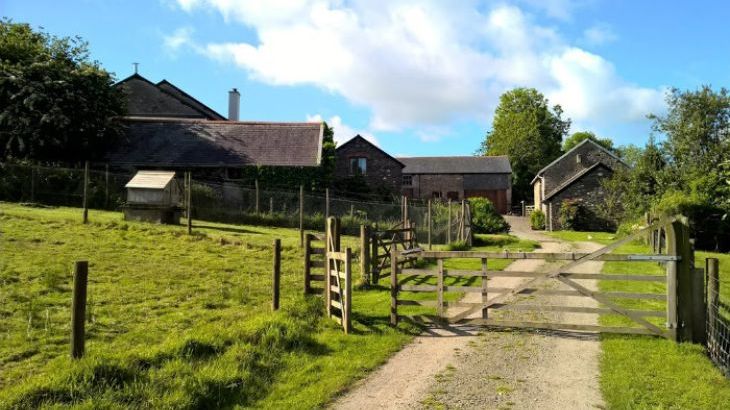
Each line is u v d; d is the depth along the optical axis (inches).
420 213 1056.2
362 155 1866.4
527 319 400.5
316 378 271.3
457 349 326.0
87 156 1137.4
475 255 377.4
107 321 323.6
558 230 1648.6
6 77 983.6
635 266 697.6
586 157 1863.9
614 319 397.7
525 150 3019.2
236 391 247.9
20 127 990.4
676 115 1364.4
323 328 360.8
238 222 929.5
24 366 247.3
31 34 1099.9
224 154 1195.9
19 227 594.9
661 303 450.0
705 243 1010.1
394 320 378.3
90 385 222.7
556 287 528.1
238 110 1827.0
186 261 520.7
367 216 1056.2
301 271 522.9
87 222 657.0
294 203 1012.5
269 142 1270.9
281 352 301.9
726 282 561.0
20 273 411.8
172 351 267.7
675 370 281.3
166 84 1718.8
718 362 301.3
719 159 1270.9
